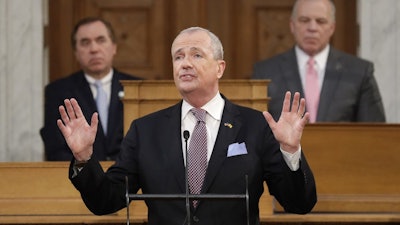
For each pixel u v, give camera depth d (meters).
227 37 18.53
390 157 12.05
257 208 9.56
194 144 9.60
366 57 17.48
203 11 18.53
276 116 14.27
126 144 9.80
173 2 18.55
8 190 11.57
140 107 11.65
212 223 9.30
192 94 9.68
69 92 14.58
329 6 14.62
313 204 9.41
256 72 14.69
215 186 9.40
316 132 12.09
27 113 17.53
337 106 14.28
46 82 17.89
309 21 14.53
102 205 9.41
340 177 12.05
